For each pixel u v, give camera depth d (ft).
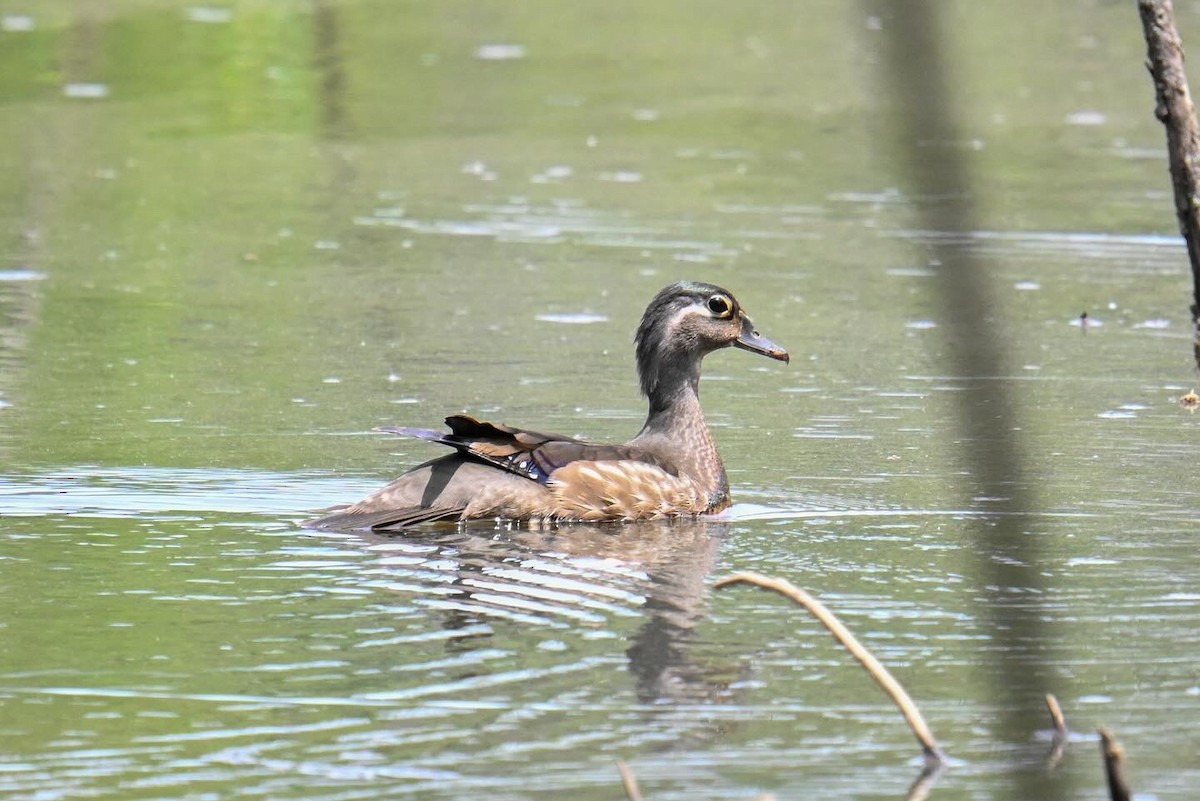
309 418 53.36
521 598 37.63
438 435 44.04
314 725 30.50
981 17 122.83
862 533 42.96
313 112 102.68
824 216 83.56
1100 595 37.91
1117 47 116.06
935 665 33.65
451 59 114.83
